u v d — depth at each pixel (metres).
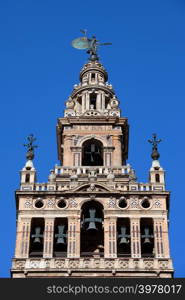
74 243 81.25
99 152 94.44
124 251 82.38
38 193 84.75
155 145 90.00
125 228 83.06
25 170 87.00
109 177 86.75
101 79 102.69
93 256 81.44
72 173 89.44
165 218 83.06
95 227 82.38
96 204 84.50
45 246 81.06
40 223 83.62
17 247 81.00
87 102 99.69
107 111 97.81
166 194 84.75
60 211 83.56
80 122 95.75
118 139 94.56
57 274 79.00
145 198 84.44
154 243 81.50
